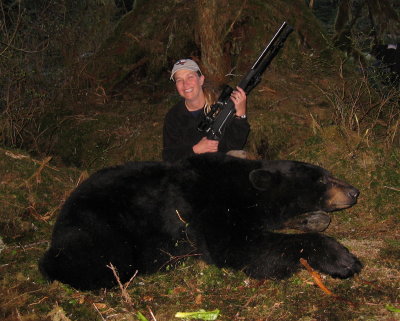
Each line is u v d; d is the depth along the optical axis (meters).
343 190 3.98
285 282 3.65
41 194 5.26
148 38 8.13
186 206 3.81
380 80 6.70
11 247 4.40
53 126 7.47
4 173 5.32
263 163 4.04
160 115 7.21
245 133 4.89
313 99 6.76
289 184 3.92
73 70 8.28
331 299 3.37
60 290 3.65
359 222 4.77
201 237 3.82
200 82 4.94
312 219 4.07
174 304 3.47
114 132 7.13
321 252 3.62
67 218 3.70
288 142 6.22
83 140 7.18
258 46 7.38
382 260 3.86
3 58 7.33
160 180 3.86
